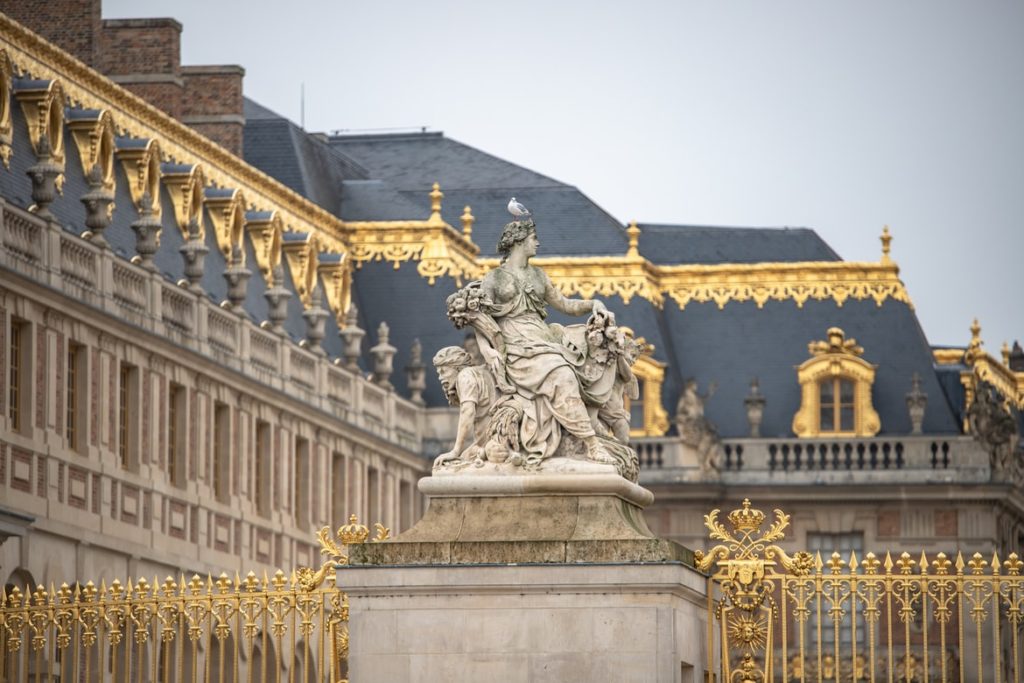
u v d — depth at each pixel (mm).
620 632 65062
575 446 67375
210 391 145000
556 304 69250
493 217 199875
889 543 184000
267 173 181375
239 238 156125
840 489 183500
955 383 193750
